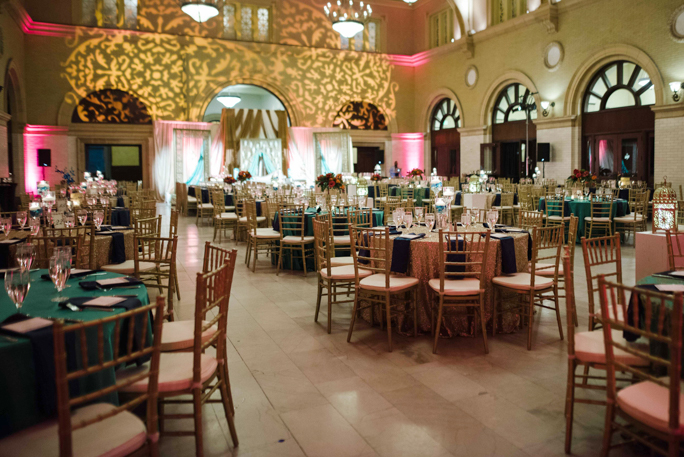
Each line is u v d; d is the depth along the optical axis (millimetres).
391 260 4176
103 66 18031
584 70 14242
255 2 19516
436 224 4898
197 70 19016
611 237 3322
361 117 21500
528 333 3863
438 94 20391
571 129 14773
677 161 12125
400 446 2541
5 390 1860
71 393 2012
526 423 2746
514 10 16812
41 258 4105
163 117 18875
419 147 21953
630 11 12945
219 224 9734
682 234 4176
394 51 21578
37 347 1910
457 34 19500
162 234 10641
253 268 6918
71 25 17469
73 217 4309
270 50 19656
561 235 4074
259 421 2820
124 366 2523
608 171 14117
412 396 3086
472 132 18672
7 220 4246
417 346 3945
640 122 13172
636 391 2105
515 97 17125
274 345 4008
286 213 7016
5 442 1806
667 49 12164
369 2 21016
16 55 15703
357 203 7145
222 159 19656
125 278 2924
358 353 3812
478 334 4168
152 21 18484
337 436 2646
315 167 20531
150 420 1909
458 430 2684
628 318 2467
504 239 4125
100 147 22375
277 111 19797
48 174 17625
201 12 13672
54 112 17594
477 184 12062
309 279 6410
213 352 3883
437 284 3922
